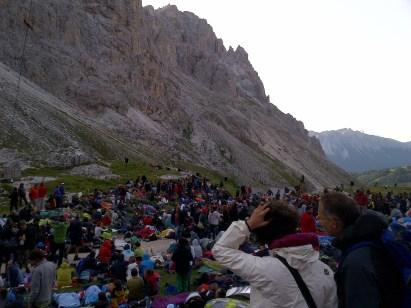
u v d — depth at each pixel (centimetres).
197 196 5038
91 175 6281
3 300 1606
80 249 2838
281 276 432
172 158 12875
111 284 1756
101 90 13600
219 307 1151
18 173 5675
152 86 16975
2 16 12675
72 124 9931
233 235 461
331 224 480
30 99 9881
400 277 424
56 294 1823
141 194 4741
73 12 15275
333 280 459
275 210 460
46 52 13138
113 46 16088
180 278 1927
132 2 17975
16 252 2317
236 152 17900
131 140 12331
